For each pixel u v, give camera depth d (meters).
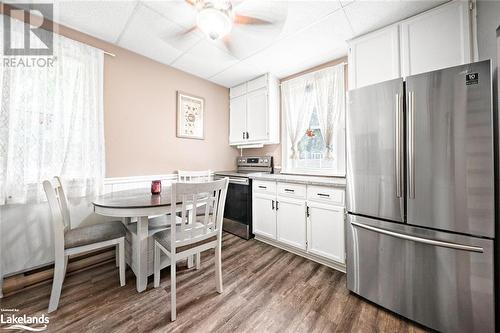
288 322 1.36
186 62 2.65
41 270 1.80
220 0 1.56
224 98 3.53
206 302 1.53
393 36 1.85
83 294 1.61
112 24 1.92
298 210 2.25
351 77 2.11
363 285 1.56
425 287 1.30
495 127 1.18
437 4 1.64
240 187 2.88
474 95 1.14
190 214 2.13
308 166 2.87
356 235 1.60
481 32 1.47
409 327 1.32
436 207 1.26
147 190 2.17
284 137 3.12
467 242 1.18
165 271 1.96
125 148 2.34
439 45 1.64
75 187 1.93
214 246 1.63
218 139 3.42
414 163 1.32
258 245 2.59
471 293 1.17
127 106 2.35
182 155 2.90
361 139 1.56
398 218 1.39
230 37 2.11
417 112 1.31
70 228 1.80
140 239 1.63
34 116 1.70
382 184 1.46
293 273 1.94
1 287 1.59
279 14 1.76
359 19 1.83
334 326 1.33
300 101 2.91
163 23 1.91
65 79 1.87
